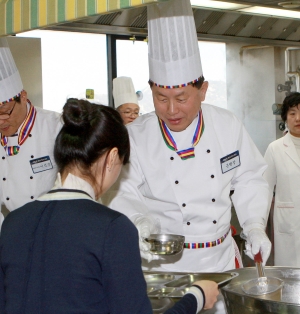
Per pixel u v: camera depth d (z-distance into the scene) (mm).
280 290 1667
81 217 1178
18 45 3389
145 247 1786
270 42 3305
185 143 2041
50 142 2395
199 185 2041
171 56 1838
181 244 1823
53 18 1774
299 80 4340
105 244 1146
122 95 3729
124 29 3119
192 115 1928
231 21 2955
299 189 3334
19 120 2354
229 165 2088
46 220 1201
